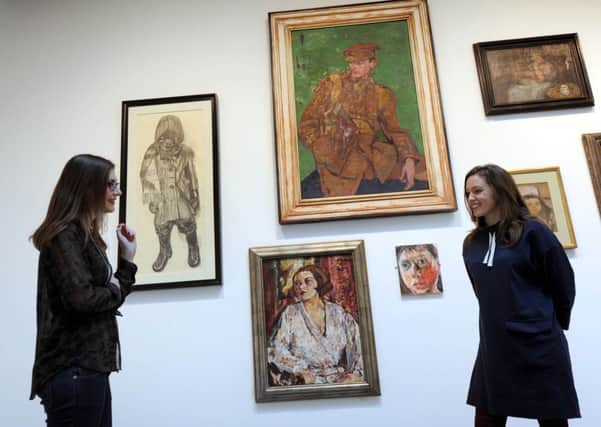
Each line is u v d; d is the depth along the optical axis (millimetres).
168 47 3436
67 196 1815
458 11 3424
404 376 2855
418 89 3248
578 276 2936
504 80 3262
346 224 3080
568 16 3379
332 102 3256
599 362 2805
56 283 1715
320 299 2965
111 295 1774
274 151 3217
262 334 2912
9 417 2908
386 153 3158
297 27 3389
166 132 3246
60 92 3389
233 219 3129
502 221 2064
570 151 3141
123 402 2896
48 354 1684
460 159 3160
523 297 1943
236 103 3318
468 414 2785
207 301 3016
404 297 2961
